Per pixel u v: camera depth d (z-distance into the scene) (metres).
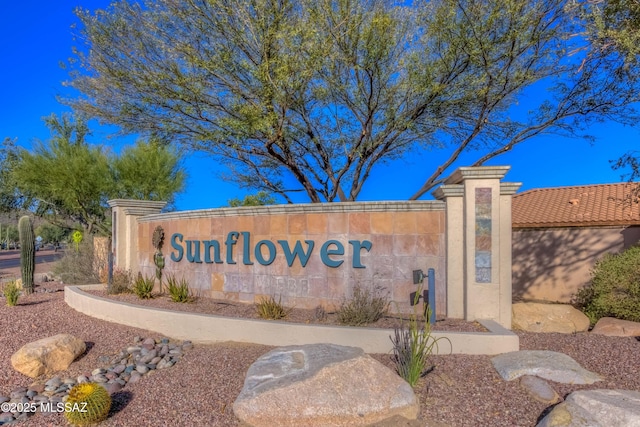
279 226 9.30
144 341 7.39
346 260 8.58
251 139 11.55
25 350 6.41
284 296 9.12
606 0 8.01
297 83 9.90
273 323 6.98
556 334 7.42
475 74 10.83
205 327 7.48
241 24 10.07
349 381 4.60
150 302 9.70
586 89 10.96
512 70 10.92
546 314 8.09
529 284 15.05
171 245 11.43
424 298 8.06
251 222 9.72
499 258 7.56
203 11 10.02
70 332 8.10
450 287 7.81
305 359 5.11
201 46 10.52
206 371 6.00
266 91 9.91
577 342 6.80
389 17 10.03
